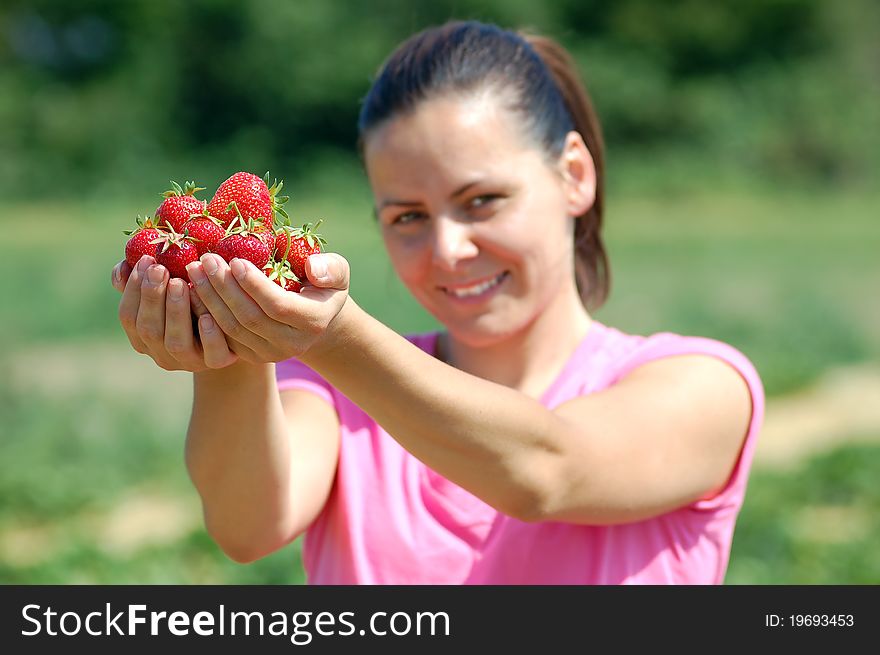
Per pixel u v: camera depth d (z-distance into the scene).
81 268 34.84
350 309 3.20
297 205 51.38
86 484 13.32
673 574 4.14
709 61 63.22
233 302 2.88
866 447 13.37
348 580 4.17
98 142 55.06
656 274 32.72
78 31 57.41
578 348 4.39
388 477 4.18
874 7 67.88
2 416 16.56
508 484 3.58
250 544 3.98
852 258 36.84
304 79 57.53
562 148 4.34
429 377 3.38
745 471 4.26
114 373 20.19
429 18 59.31
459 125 4.11
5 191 53.62
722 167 58.41
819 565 10.09
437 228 4.17
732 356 4.27
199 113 58.28
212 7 57.03
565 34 9.12
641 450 3.89
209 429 3.70
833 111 61.56
